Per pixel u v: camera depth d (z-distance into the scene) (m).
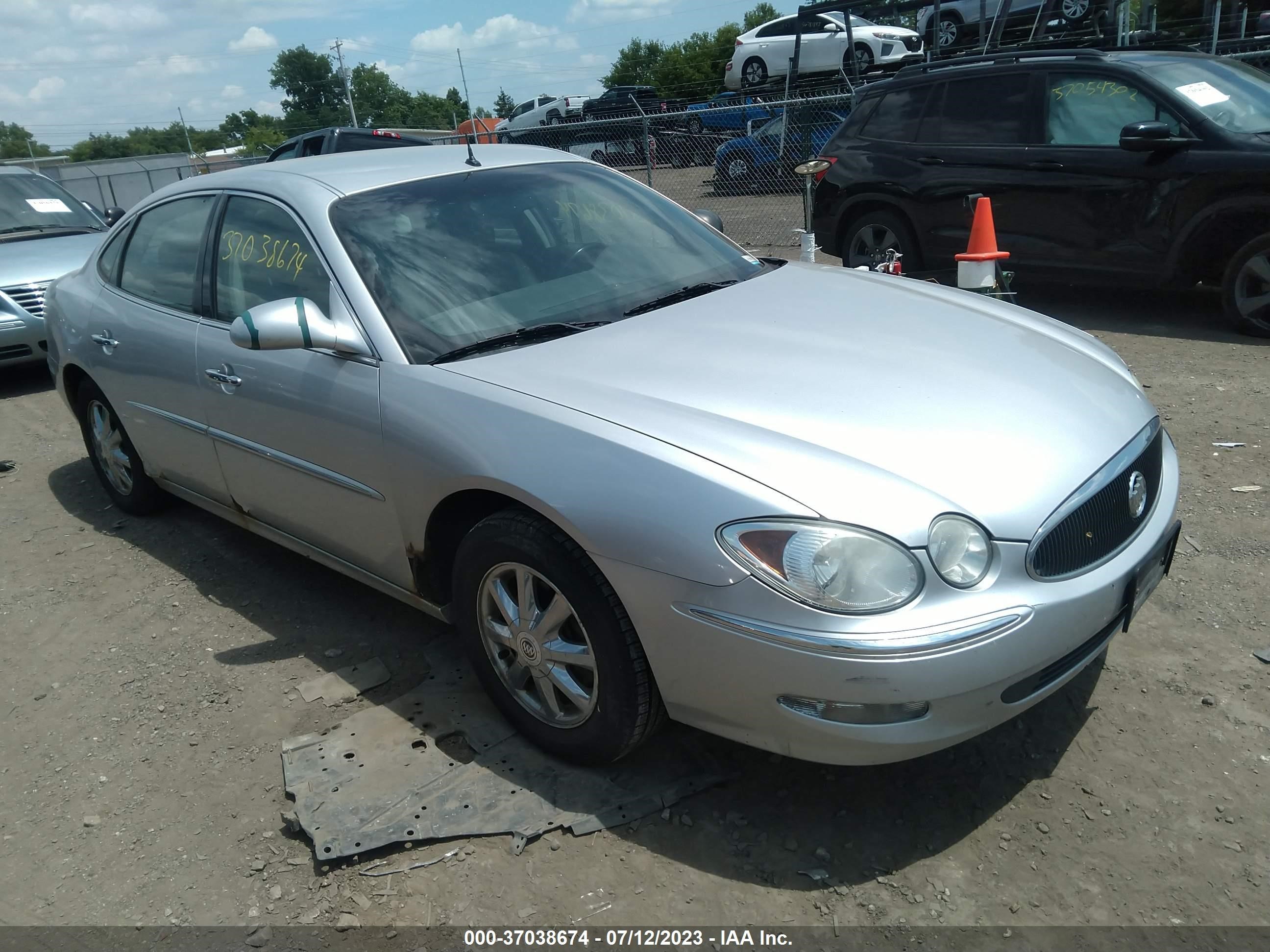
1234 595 3.36
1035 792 2.54
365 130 12.58
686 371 2.66
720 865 2.38
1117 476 2.46
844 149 8.34
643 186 4.07
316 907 2.35
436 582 3.00
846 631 2.08
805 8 14.07
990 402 2.53
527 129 14.22
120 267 4.35
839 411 2.44
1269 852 2.30
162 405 3.93
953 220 7.59
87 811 2.78
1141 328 6.91
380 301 3.01
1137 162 6.55
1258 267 6.27
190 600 3.96
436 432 2.70
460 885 2.37
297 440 3.20
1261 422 4.89
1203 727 2.73
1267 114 6.52
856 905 2.25
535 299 3.15
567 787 2.64
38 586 4.21
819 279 3.55
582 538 2.36
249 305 3.46
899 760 2.20
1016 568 2.20
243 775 2.86
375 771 2.76
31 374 8.27
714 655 2.22
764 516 2.14
